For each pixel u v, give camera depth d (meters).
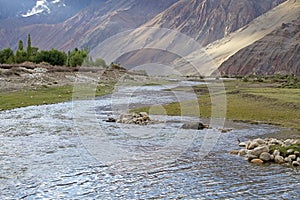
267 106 48.53
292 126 35.91
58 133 31.09
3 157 22.17
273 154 22.28
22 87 75.06
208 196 15.70
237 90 69.62
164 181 17.72
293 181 17.78
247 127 35.31
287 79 126.12
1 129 33.38
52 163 20.78
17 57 122.12
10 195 15.70
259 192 16.22
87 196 15.66
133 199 15.34
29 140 27.84
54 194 15.88
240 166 20.50
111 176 18.42
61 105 55.09
